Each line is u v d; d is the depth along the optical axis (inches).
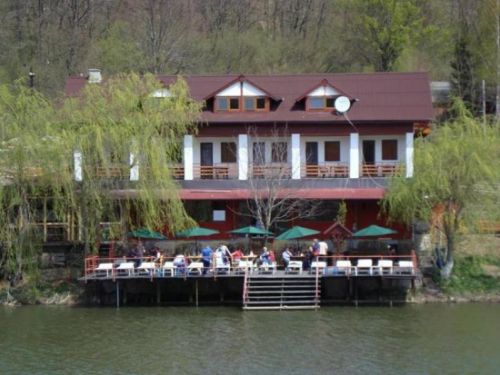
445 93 3100.4
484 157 1702.8
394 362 1305.4
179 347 1395.2
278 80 2134.6
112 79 1889.8
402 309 1657.2
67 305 1726.1
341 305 1695.4
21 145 1674.5
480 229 1761.8
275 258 1900.8
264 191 1929.1
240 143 2007.9
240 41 3393.2
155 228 1876.2
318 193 1923.0
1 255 1764.3
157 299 1720.0
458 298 1720.0
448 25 3516.2
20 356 1358.3
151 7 3388.3
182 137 1998.0
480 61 3026.6
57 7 3555.6
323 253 1758.1
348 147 2043.6
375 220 1967.3
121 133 1727.4
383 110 2017.7
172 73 3198.8
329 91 2033.7
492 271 1796.3
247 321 1565.0
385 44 3336.6
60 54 3287.4
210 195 1935.3
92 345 1414.9
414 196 1715.1
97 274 1691.7
